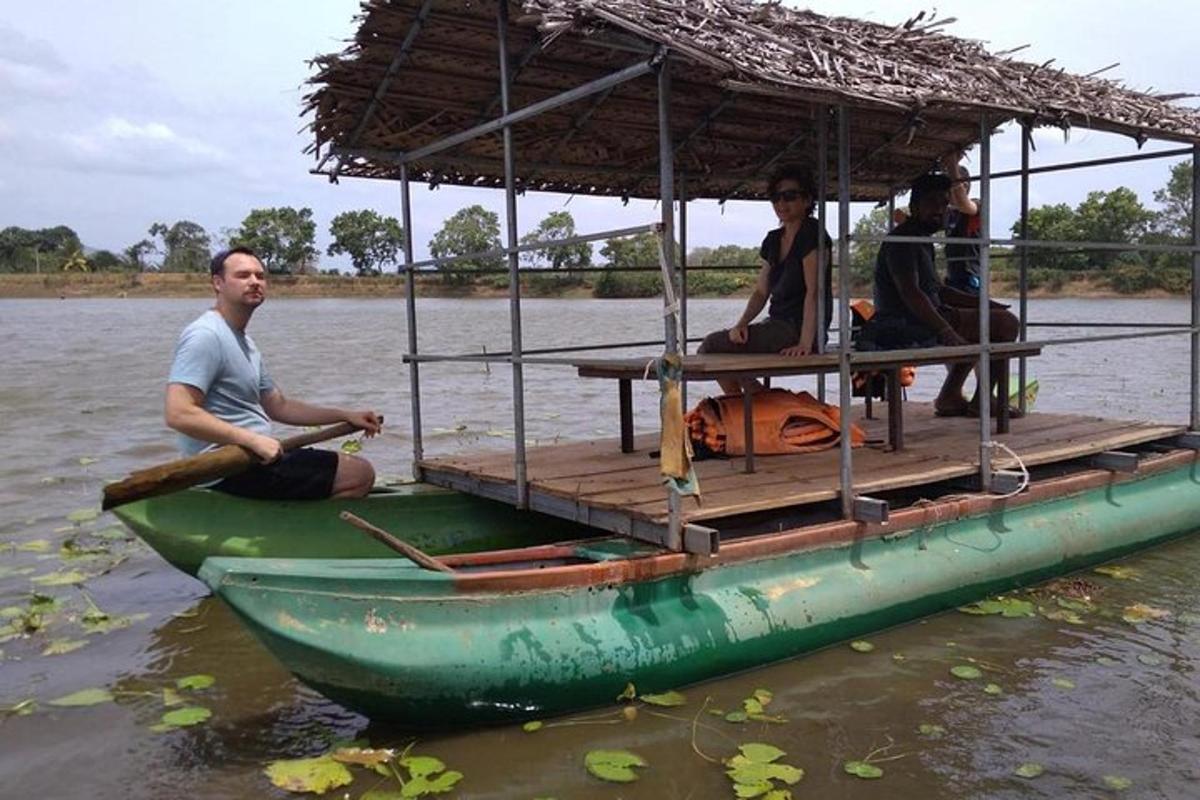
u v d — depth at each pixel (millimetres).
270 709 3949
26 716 3871
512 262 4914
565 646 3719
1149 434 6457
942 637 4605
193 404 4828
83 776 3408
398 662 3451
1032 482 5574
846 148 4562
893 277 6062
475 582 3643
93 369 16922
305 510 5145
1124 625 4746
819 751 3525
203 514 4941
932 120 6629
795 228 5875
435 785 3270
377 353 20297
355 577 3496
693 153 6969
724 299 35625
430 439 9727
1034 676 4164
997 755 3492
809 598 4363
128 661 4453
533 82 5617
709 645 4016
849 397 4668
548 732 3674
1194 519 6258
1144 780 3322
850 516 4688
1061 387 13234
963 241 5113
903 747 3551
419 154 5738
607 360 4762
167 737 3703
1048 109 5094
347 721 3836
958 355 5207
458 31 5027
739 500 4543
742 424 5680
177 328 30938
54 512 6879
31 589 5363
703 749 3533
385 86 5535
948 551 4969
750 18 4629
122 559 5926
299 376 16000
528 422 10891
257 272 5215
